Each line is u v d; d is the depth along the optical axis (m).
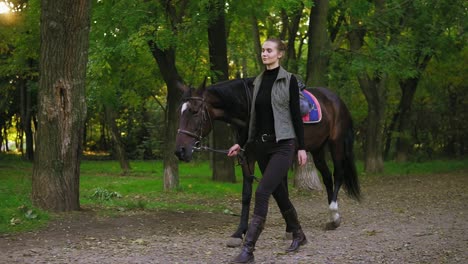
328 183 9.12
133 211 10.15
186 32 14.61
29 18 17.31
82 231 8.29
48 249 7.05
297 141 5.96
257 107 5.99
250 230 5.91
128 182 18.95
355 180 9.29
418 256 6.54
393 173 23.34
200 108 6.70
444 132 33.34
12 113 36.91
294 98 5.90
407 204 12.90
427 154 33.94
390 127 31.09
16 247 7.16
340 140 8.95
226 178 19.19
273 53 5.94
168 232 8.54
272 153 5.99
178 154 6.62
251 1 15.35
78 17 9.31
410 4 17.92
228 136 19.19
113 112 25.56
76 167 9.64
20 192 11.36
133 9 14.38
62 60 9.33
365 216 10.73
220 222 9.69
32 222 8.58
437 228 8.81
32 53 19.92
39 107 9.48
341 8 18.17
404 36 18.16
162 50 14.34
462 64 26.94
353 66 15.98
